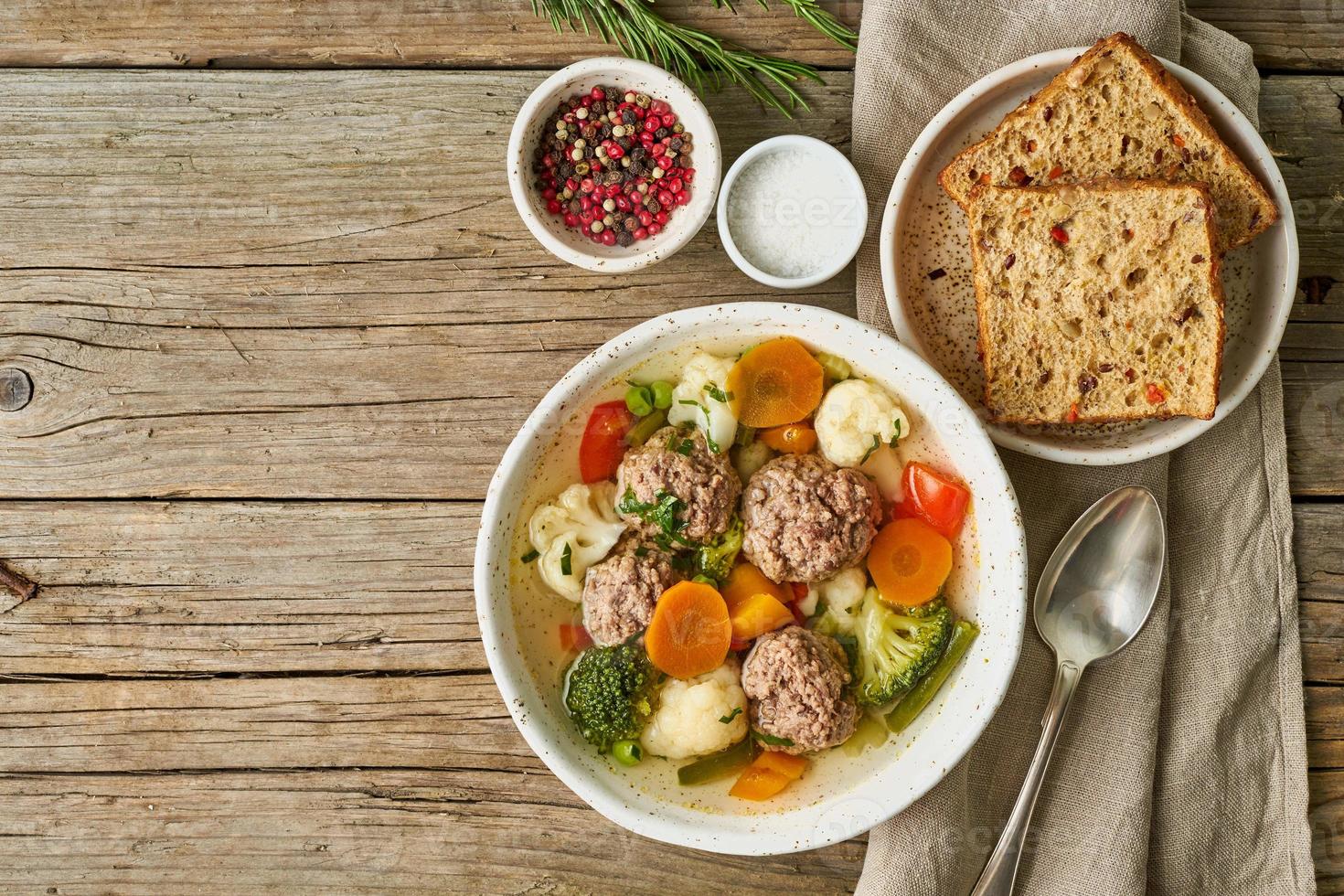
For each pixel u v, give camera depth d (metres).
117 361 0.75
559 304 0.75
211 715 0.75
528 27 0.74
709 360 0.70
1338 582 0.74
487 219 0.75
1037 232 0.70
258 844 0.75
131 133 0.75
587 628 0.71
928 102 0.72
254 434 0.75
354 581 0.75
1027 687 0.73
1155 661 0.72
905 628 0.71
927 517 0.71
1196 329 0.70
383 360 0.75
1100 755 0.73
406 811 0.75
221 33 0.75
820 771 0.71
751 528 0.70
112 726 0.75
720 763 0.70
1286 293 0.70
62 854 0.75
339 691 0.75
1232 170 0.70
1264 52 0.74
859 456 0.71
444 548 0.75
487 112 0.74
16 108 0.75
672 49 0.73
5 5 0.74
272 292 0.75
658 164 0.73
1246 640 0.73
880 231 0.72
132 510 0.75
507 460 0.68
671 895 0.75
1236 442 0.73
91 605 0.75
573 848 0.75
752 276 0.71
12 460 0.75
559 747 0.69
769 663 0.69
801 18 0.74
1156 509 0.72
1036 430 0.73
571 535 0.71
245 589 0.75
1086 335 0.71
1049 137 0.71
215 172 0.75
